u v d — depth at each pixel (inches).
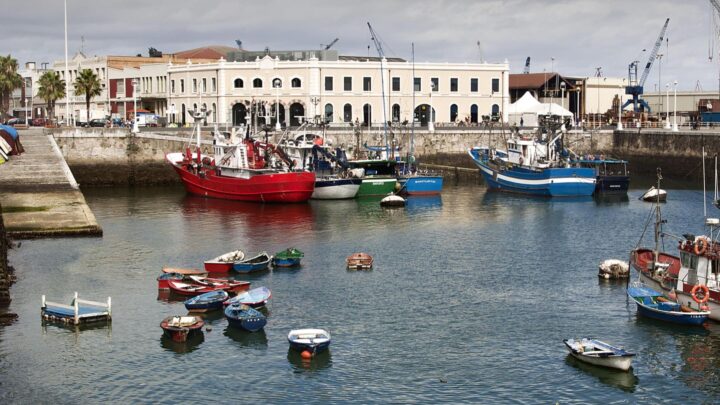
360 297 2146.9
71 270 2396.7
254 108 5713.6
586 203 3981.3
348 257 2518.5
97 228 2856.8
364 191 4215.1
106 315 1937.7
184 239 2925.7
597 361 1665.8
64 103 7623.0
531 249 2770.7
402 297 2149.4
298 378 1616.6
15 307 2032.5
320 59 6343.5
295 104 5905.5
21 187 3491.6
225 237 2979.8
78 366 1670.8
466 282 2304.4
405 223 3341.5
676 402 1526.8
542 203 3988.7
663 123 6092.5
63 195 3341.5
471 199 4168.3
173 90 6382.9
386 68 5959.6
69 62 7559.1
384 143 5246.1
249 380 1608.0
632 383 1603.1
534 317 1980.8
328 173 4264.3
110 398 1530.5
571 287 2247.8
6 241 2546.8
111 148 4717.0
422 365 1681.8
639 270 2165.4
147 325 1909.4
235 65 5876.0
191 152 4534.9
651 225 3248.0
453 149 5526.6
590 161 4485.7
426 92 6087.6
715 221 1993.1
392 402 1515.7
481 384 1593.3
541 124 4726.9
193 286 2164.1
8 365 1670.8
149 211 3634.4
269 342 1804.9
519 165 4453.7
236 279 2330.2
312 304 2082.9
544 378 1621.6
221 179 4035.4
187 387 1577.3
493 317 1979.6
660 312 1925.4
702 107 6624.0
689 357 1724.9
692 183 4909.0
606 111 7445.9
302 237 2994.6
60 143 4635.8
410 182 4315.9
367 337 1838.1
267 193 3880.4
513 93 7066.9
